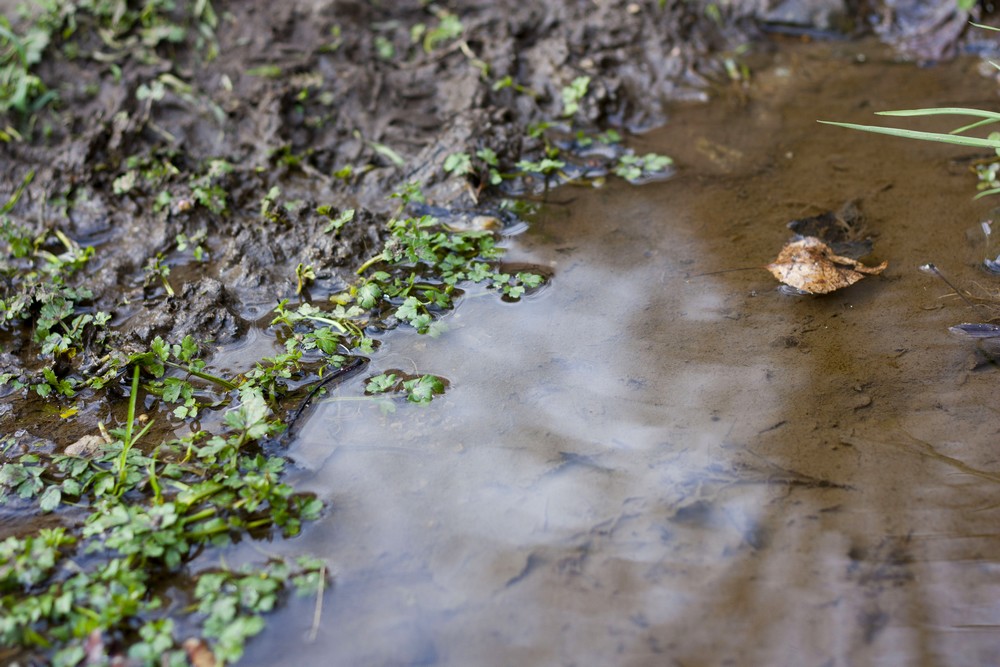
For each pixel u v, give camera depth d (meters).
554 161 1.33
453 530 1.13
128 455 1.16
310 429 1.17
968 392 1.17
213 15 1.39
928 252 1.25
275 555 1.12
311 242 1.27
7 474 1.15
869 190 1.29
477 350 1.21
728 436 1.16
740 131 1.36
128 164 1.33
